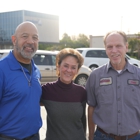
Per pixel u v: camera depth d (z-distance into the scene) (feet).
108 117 7.63
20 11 207.31
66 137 7.68
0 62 6.81
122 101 7.47
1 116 6.59
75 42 234.99
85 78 29.07
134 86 7.52
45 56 26.66
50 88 7.99
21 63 7.23
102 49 39.32
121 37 7.61
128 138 7.57
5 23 221.46
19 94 6.58
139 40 126.52
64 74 7.84
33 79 7.21
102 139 7.84
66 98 7.87
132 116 7.47
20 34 7.13
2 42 221.25
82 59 8.22
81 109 8.00
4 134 6.66
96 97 8.14
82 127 8.16
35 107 6.95
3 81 6.52
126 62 7.82
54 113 7.68
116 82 7.63
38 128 7.23
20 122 6.63
